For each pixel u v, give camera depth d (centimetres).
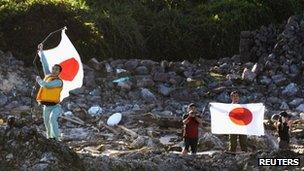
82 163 2730
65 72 3122
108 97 5062
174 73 5509
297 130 4203
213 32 6812
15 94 4934
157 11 7300
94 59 5569
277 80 5469
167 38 6619
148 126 4369
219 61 6109
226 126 3353
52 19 5681
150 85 5334
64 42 3136
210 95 5284
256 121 3338
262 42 6050
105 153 3569
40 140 2708
